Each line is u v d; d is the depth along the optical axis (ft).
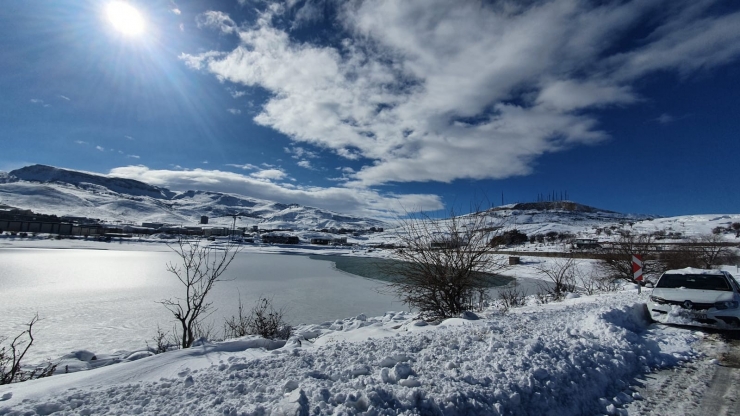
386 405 11.34
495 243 35.40
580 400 14.44
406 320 36.86
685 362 20.74
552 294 49.96
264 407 10.97
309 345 22.68
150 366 16.25
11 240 278.67
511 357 15.96
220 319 51.39
